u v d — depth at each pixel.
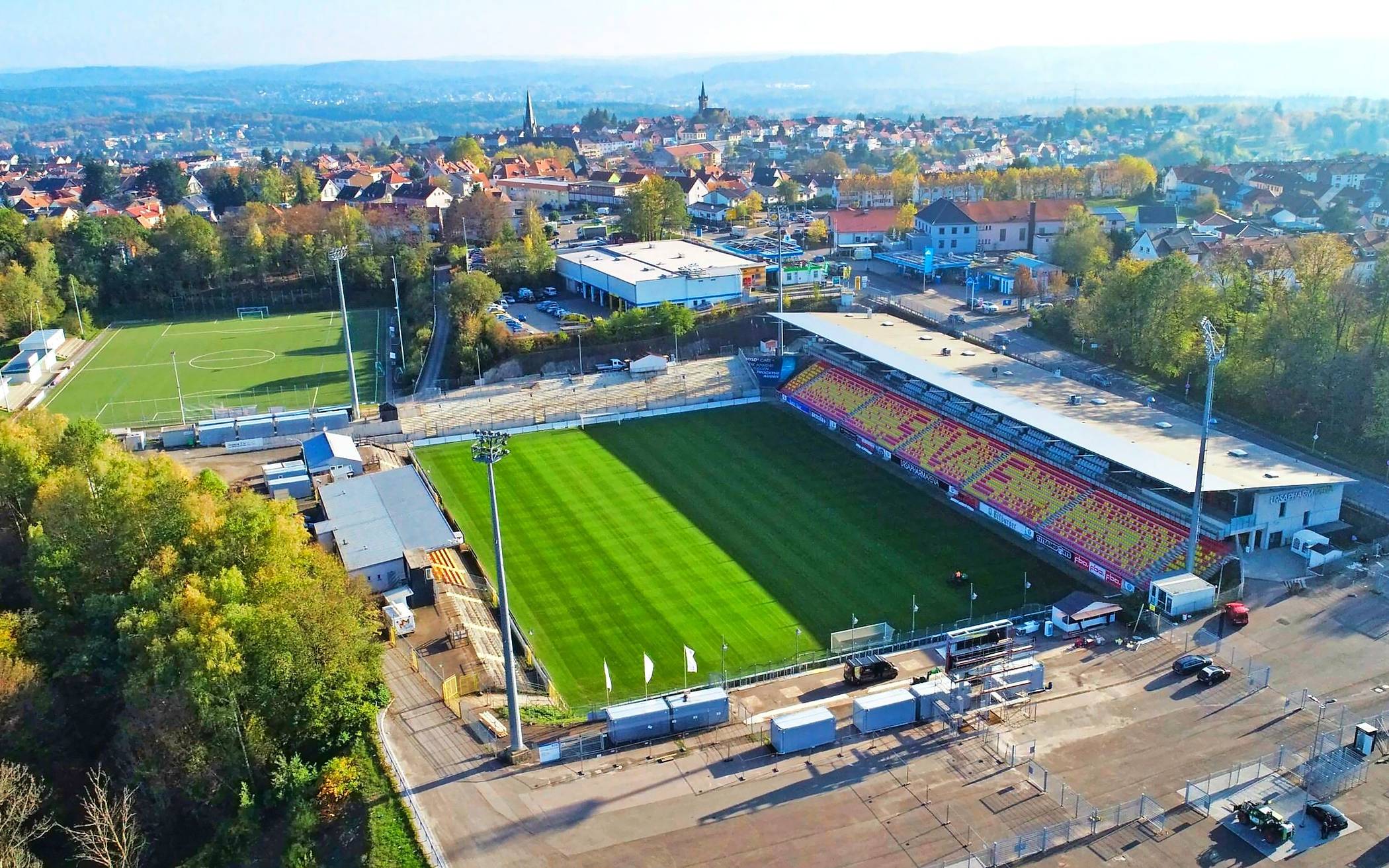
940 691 81.19
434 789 74.44
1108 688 84.69
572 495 139.88
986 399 135.00
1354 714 79.00
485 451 73.88
